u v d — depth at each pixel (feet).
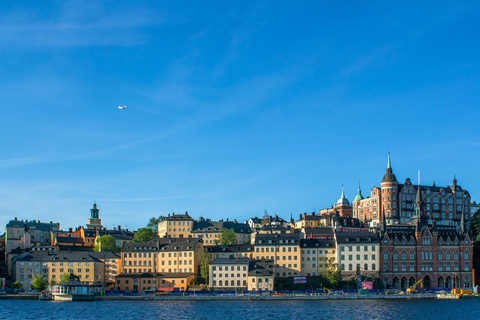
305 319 499.10
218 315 524.52
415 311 552.41
